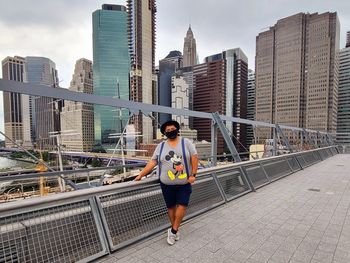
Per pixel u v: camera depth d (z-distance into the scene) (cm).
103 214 269
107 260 246
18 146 285
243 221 360
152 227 314
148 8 8181
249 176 576
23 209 212
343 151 1875
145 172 303
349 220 367
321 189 574
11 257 201
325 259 250
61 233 234
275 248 275
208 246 279
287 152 964
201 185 419
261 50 7219
